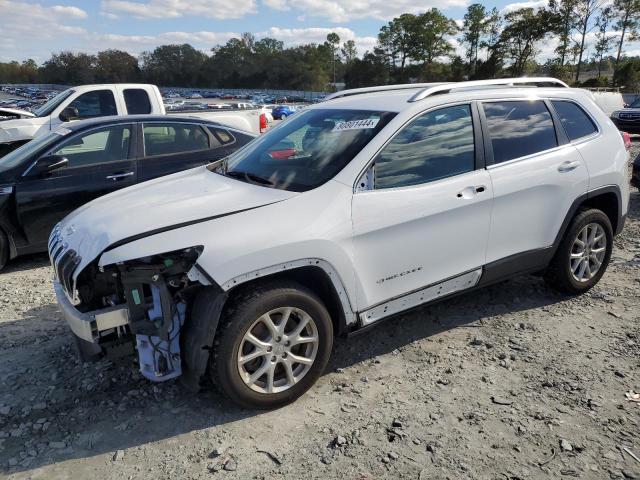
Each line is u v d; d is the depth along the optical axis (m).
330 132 3.80
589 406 3.17
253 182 3.61
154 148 6.68
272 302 3.05
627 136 5.16
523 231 4.14
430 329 4.21
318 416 3.16
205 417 3.18
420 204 3.54
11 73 144.62
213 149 7.05
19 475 2.73
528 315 4.41
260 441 2.95
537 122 4.29
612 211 4.84
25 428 3.10
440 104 3.80
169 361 3.06
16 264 6.28
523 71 77.25
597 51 64.19
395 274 3.55
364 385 3.47
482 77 79.88
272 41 137.12
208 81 137.62
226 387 3.03
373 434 2.98
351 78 107.44
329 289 3.32
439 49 101.38
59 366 3.78
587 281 4.70
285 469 2.73
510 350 3.85
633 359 3.67
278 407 3.24
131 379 3.60
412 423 3.06
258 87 131.75
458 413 3.14
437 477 2.64
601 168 4.54
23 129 9.41
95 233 3.11
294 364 3.28
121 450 2.91
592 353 3.77
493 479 2.62
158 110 10.58
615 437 2.90
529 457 2.77
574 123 4.55
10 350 4.03
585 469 2.67
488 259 4.00
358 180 3.38
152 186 3.89
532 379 3.47
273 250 3.01
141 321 2.97
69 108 9.84
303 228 3.13
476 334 4.11
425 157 3.66
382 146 3.48
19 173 5.92
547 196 4.21
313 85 123.44
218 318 2.96
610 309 4.47
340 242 3.24
